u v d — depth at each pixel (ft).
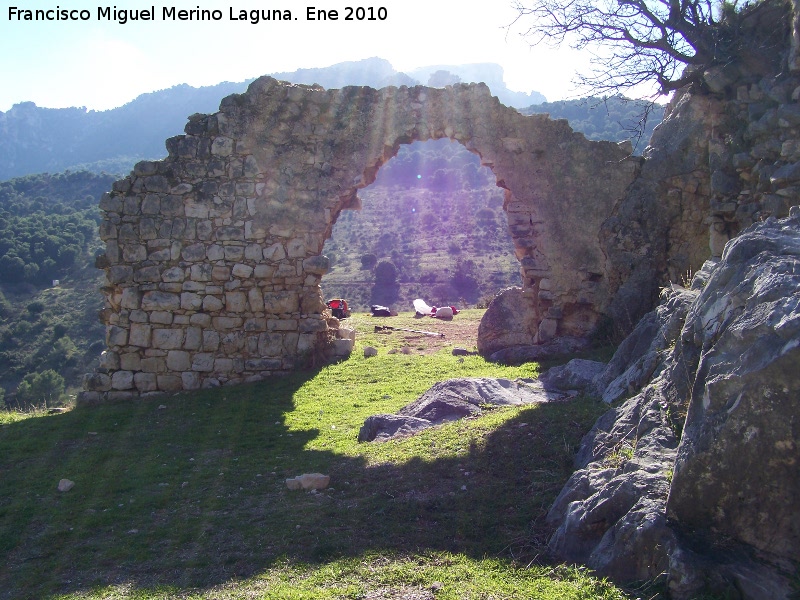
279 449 28.96
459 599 14.51
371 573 16.29
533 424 24.52
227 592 15.97
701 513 13.99
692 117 43.60
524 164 44.45
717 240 40.14
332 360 44.96
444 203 203.21
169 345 42.09
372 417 29.68
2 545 20.01
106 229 42.14
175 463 27.68
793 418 12.94
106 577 17.53
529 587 14.78
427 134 44.39
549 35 44.11
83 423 35.32
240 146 43.11
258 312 42.91
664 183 43.75
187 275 42.42
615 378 27.14
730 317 14.90
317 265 43.16
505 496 19.95
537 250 44.45
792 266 14.11
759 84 39.99
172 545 19.26
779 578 12.84
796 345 12.69
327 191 43.65
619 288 43.80
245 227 42.93
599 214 44.09
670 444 16.66
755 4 41.60
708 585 12.95
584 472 18.02
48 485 25.52
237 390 40.57
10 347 107.24
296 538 18.79
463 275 149.07
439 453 24.20
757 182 38.63
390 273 151.84
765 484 13.41
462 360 44.06
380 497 21.27
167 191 42.50
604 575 14.57
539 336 44.39
